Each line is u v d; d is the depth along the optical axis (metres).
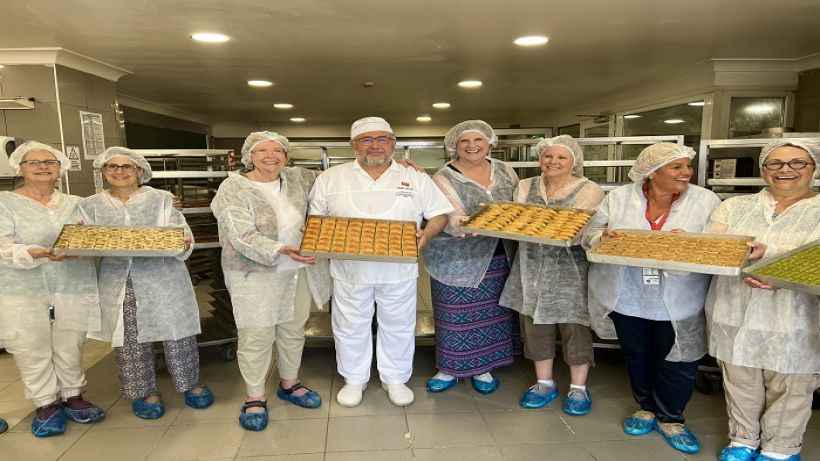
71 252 1.96
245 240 2.09
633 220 2.07
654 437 2.19
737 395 1.95
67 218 2.26
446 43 3.24
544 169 2.36
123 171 2.24
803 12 2.63
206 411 2.47
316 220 2.22
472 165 2.52
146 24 2.73
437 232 2.37
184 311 2.37
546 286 2.30
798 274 1.56
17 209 2.14
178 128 6.91
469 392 2.65
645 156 1.97
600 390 2.67
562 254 2.28
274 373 2.94
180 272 2.36
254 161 2.24
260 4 2.41
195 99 5.70
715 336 1.93
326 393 2.66
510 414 2.41
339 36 3.03
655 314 2.02
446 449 2.12
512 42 3.23
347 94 5.38
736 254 1.69
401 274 2.35
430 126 9.09
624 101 5.43
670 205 2.05
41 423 2.24
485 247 2.46
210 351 3.29
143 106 5.87
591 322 2.25
